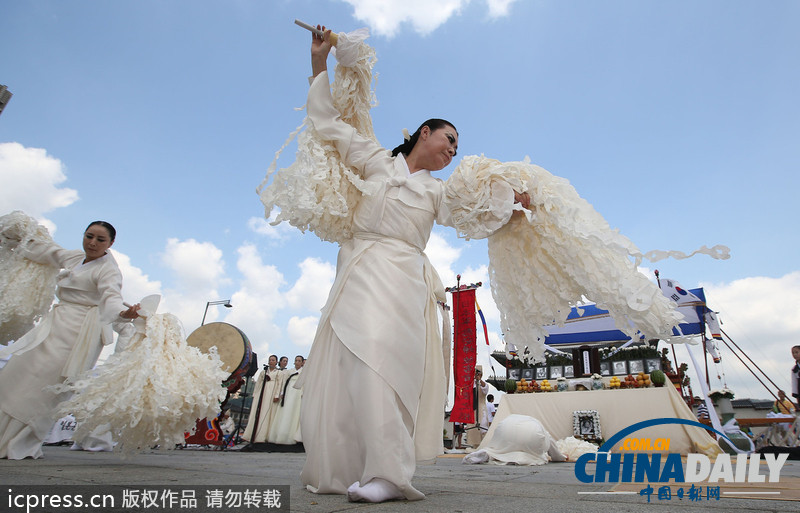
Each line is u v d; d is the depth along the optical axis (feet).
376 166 7.22
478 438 31.35
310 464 5.86
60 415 9.45
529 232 7.53
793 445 22.40
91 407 9.06
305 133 7.11
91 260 13.32
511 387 22.93
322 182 6.90
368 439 5.32
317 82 7.23
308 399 6.26
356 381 5.66
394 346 5.79
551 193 6.84
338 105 7.62
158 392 9.12
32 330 12.28
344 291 6.43
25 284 13.98
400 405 5.76
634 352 23.80
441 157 7.43
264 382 26.99
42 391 11.98
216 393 10.09
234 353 24.47
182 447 26.71
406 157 7.70
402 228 6.77
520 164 7.00
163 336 9.86
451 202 7.08
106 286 12.23
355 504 4.89
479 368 31.78
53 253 14.29
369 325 5.86
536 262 7.52
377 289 6.17
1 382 11.73
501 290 7.87
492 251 7.96
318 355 6.41
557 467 13.66
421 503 5.09
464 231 7.16
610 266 6.36
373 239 6.84
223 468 10.05
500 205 6.70
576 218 6.51
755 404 56.24
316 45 7.45
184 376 9.69
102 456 14.51
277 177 7.00
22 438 11.64
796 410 22.94
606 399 19.84
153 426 9.67
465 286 26.23
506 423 15.94
